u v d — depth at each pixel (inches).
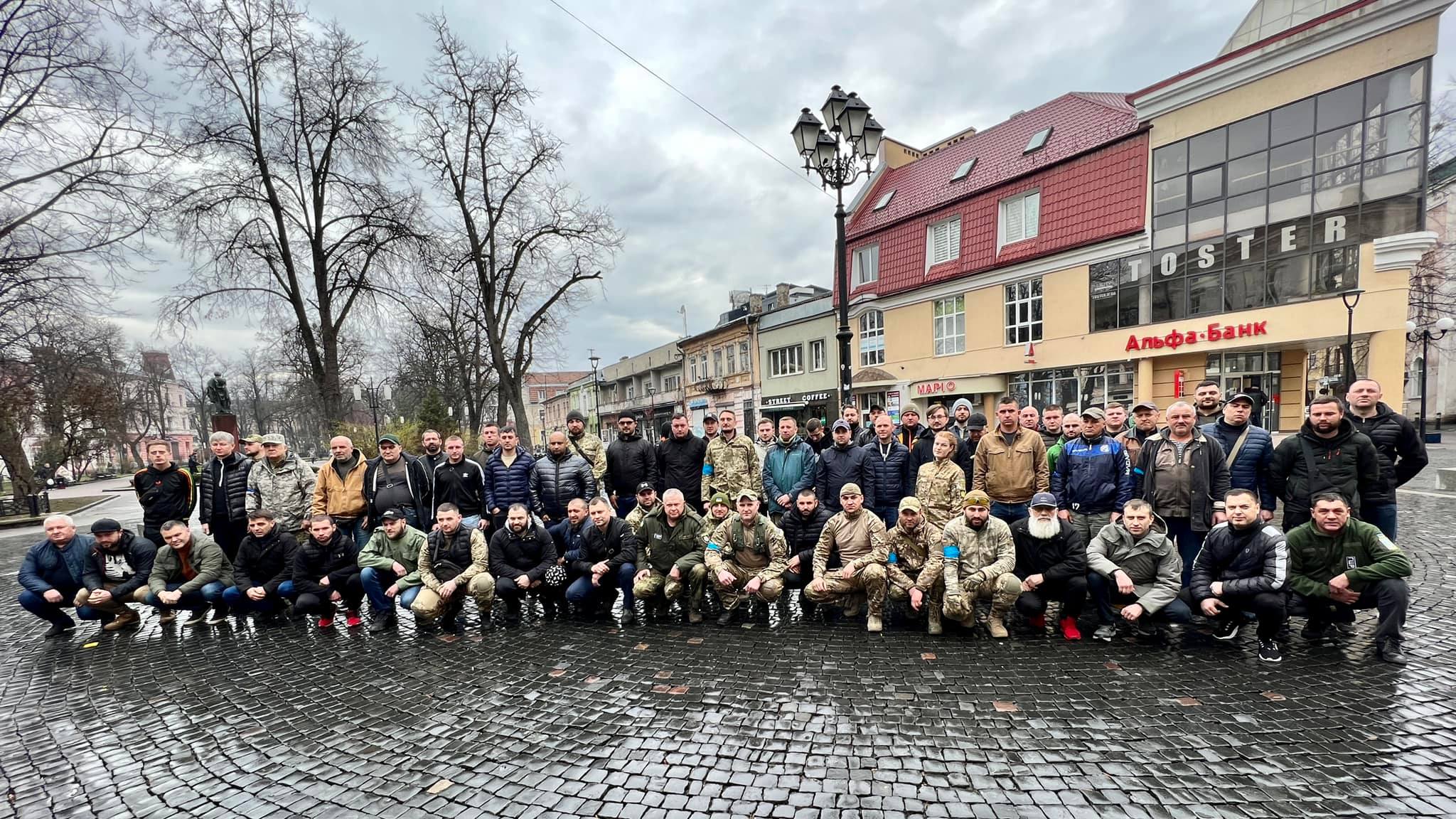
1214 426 206.1
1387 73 464.4
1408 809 96.6
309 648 198.2
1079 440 217.2
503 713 144.3
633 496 280.1
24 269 586.6
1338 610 166.4
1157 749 116.6
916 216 818.2
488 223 769.6
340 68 629.9
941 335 800.9
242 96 599.5
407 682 165.6
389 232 652.7
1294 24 547.2
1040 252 671.8
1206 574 176.6
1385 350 476.7
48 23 526.9
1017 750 118.3
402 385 1465.3
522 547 227.8
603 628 208.1
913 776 110.7
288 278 653.3
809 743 124.1
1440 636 162.7
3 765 129.5
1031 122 776.9
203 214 580.4
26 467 732.7
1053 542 184.7
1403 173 462.6
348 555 229.6
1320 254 501.0
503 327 852.0
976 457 230.7
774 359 1104.2
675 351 1503.4
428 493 265.6
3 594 299.6
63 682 176.1
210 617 236.2
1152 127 590.6
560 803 107.0
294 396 1376.7
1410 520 303.0
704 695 149.6
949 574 183.3
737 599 215.0
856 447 253.3
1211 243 557.3
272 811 109.0
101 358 880.9
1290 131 510.3
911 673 157.9
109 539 229.8
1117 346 621.9
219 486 256.8
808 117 338.3
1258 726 123.6
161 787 118.6
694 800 106.4
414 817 105.0
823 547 209.8
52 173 588.4
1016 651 171.8
